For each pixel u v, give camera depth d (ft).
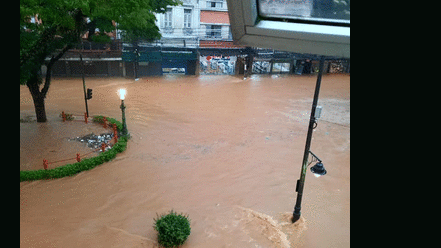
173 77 118.93
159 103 80.74
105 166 44.39
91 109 72.18
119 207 34.27
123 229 29.94
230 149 53.36
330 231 31.42
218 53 120.67
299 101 90.79
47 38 46.96
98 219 31.60
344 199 38.27
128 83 104.63
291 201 37.27
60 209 33.24
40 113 60.23
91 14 38.37
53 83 98.22
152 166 45.39
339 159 50.70
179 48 114.73
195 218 32.40
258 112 77.25
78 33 51.72
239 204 35.99
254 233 29.94
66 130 56.95
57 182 39.22
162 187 39.42
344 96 99.25
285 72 141.79
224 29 123.44
